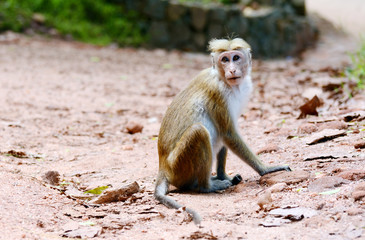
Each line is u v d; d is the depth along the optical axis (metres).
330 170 8.38
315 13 37.47
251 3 32.84
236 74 8.62
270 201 7.42
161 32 31.69
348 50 30.95
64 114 15.55
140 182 9.35
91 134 13.46
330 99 15.11
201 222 6.97
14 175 8.77
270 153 10.17
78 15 31.73
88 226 6.94
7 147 11.52
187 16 31.48
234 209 7.47
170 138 8.82
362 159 8.63
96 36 31.02
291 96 16.44
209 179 8.69
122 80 21.56
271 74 23.58
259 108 15.36
